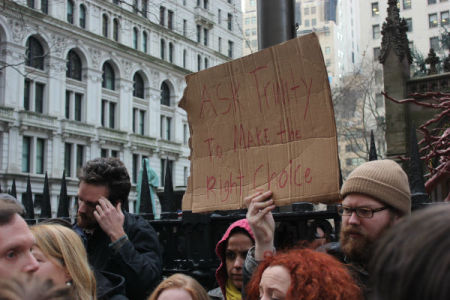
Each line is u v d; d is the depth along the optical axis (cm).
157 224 430
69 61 3947
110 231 304
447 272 72
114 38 4272
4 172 3450
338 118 3828
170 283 234
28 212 617
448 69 2066
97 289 278
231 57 5584
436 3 6384
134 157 4500
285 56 281
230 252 310
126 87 4350
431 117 1647
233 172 300
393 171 237
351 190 238
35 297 108
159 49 4669
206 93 319
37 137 3684
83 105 4009
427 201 296
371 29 7125
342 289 181
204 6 5238
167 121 4881
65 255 237
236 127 302
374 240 230
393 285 77
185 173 5006
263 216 270
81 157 4022
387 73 1739
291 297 182
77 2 3931
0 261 202
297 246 291
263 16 496
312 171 263
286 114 279
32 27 3562
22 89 3541
